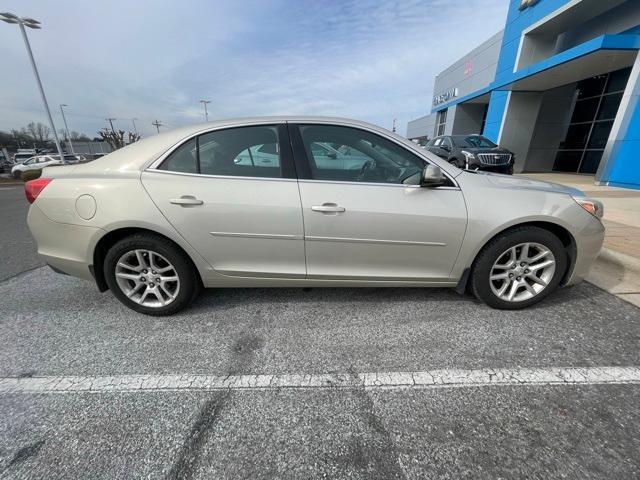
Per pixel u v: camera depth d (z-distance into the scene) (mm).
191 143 2449
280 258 2465
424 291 2982
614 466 1382
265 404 1746
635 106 8102
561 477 1344
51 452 1482
